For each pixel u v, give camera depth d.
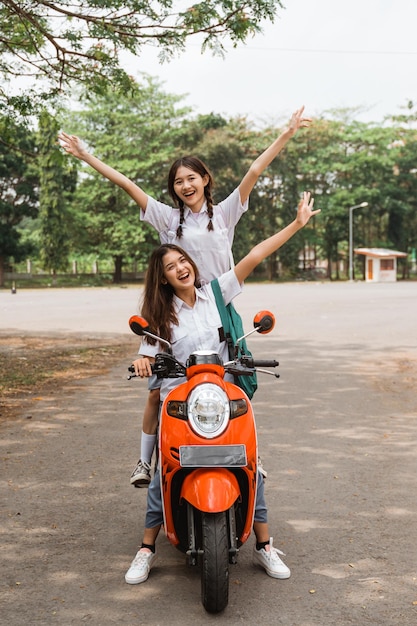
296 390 9.30
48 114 10.73
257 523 3.83
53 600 3.51
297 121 4.18
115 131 58.56
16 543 4.23
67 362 11.76
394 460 6.02
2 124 10.96
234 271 3.91
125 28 8.93
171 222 4.25
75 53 9.72
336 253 70.38
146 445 4.03
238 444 3.36
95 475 5.58
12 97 10.40
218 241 4.19
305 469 5.76
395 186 70.12
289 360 12.02
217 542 3.26
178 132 58.31
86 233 58.94
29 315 21.50
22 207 52.66
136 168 55.09
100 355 12.63
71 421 7.46
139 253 60.03
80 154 4.25
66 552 4.11
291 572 3.83
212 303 3.89
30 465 5.85
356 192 65.81
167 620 3.30
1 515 4.70
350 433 6.97
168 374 3.69
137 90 10.50
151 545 3.85
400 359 12.15
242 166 59.50
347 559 3.99
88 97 10.70
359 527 4.47
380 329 17.00
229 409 3.40
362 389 9.38
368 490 5.21
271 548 3.85
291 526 4.50
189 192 4.12
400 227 72.25
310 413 7.89
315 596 3.54
